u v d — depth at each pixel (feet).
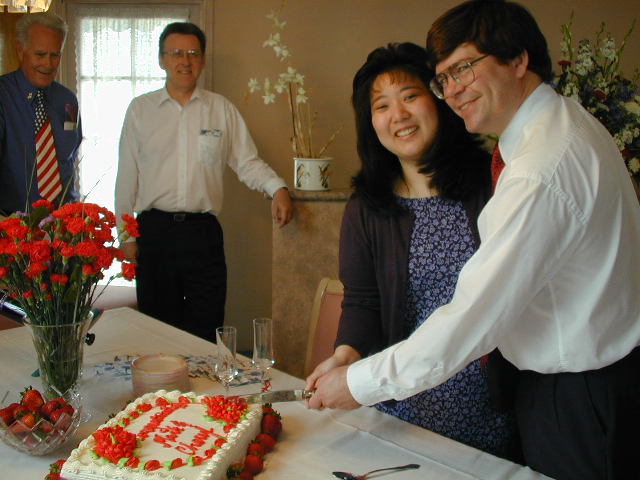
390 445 4.31
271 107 12.14
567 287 3.73
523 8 3.82
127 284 12.97
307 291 10.15
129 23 12.34
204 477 3.58
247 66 12.09
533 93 3.89
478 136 5.18
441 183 5.09
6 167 9.99
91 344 6.11
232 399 4.60
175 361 5.45
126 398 5.20
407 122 5.02
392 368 3.89
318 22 11.84
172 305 10.85
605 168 3.60
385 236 5.33
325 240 10.00
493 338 3.67
